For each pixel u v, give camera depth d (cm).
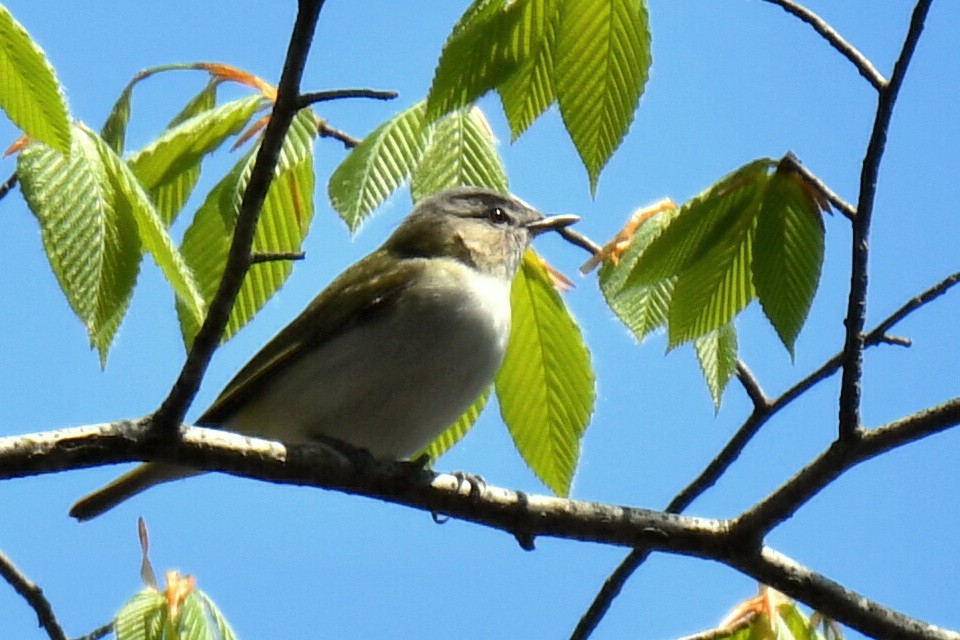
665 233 752
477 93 729
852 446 787
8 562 842
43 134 610
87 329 645
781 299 743
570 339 896
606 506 845
